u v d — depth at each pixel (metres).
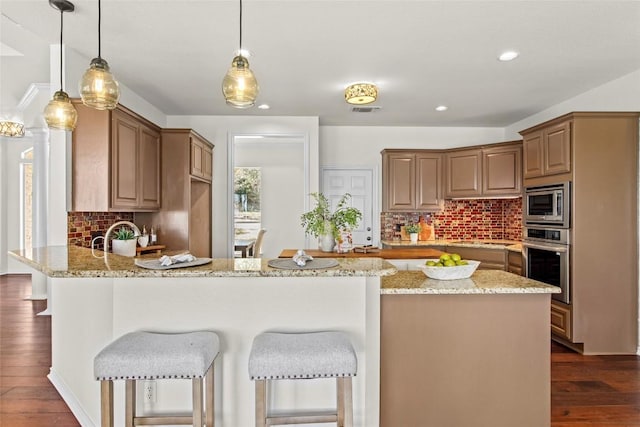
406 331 2.07
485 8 2.42
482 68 3.43
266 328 2.00
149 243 4.04
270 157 7.72
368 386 2.03
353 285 2.02
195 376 1.61
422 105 4.60
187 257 1.95
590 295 3.43
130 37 2.81
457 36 2.80
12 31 3.28
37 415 2.35
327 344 1.72
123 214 3.99
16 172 7.05
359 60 3.25
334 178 5.77
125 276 1.72
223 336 2.00
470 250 5.03
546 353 2.08
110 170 3.11
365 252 3.82
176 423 1.84
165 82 3.77
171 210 4.18
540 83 3.81
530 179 4.01
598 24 2.63
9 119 5.61
